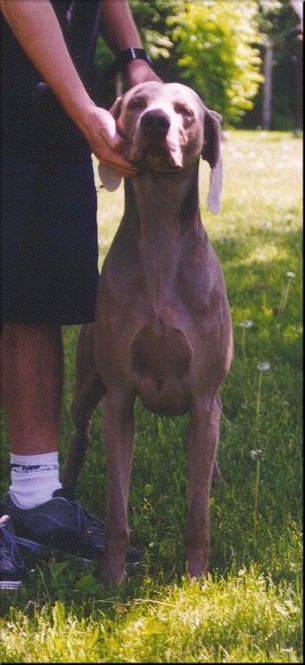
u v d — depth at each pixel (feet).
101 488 11.60
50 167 9.55
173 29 53.36
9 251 9.31
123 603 8.68
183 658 7.72
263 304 18.28
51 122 9.36
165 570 9.59
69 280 9.91
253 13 54.80
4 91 9.25
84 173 9.87
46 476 10.23
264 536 9.96
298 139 53.47
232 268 20.95
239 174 35.50
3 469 12.06
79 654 7.70
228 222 25.89
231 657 7.65
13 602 8.73
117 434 9.21
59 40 8.39
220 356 9.10
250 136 55.62
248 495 11.15
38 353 10.09
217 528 10.30
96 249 10.17
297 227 25.34
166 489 11.51
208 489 9.21
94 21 9.59
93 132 8.41
